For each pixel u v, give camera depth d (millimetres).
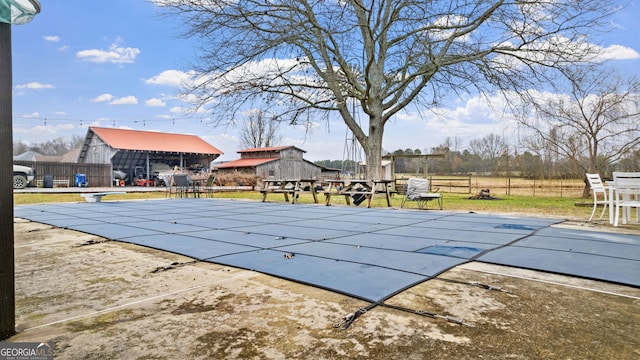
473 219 6430
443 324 1808
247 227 5359
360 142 13188
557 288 2391
